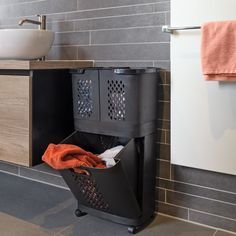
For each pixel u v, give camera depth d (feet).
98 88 4.40
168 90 4.76
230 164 4.26
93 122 4.55
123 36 5.11
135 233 4.50
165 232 4.55
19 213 5.05
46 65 4.68
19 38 4.75
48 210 5.17
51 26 5.88
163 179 5.02
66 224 4.73
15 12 6.30
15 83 4.65
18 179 6.52
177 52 4.42
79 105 4.66
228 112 4.17
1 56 4.95
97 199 4.61
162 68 4.78
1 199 5.56
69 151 4.20
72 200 5.57
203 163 4.46
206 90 4.27
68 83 5.24
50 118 4.96
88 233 4.49
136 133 4.27
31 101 4.58
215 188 4.59
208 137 4.36
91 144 4.99
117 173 4.03
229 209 4.52
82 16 5.50
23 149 4.72
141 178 4.53
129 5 4.99
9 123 4.82
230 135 4.20
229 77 3.86
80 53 5.62
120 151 4.17
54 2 5.78
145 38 4.90
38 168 6.39
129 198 4.30
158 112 4.87
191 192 4.80
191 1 4.23
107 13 5.23
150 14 4.81
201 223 4.78
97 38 5.39
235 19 3.96
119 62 5.21
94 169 4.06
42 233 4.48
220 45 3.82
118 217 4.62
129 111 4.20
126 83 4.14
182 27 4.26
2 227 4.62
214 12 4.09
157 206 5.15
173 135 4.64
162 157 4.98
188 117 4.48
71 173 4.38
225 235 4.50
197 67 4.29
